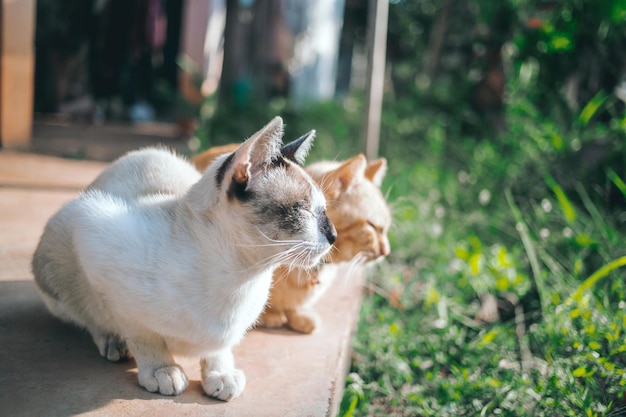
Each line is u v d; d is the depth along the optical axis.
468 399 0.90
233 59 3.27
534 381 0.91
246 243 0.73
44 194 1.55
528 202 1.46
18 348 0.82
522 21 1.79
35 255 0.84
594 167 1.47
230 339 0.75
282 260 0.76
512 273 1.18
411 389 0.94
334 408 0.81
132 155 0.88
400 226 1.46
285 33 3.65
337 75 4.33
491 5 1.98
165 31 3.05
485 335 1.02
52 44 2.91
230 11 3.23
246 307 0.75
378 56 1.49
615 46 1.57
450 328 1.06
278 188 0.74
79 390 0.75
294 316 0.98
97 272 0.73
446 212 1.58
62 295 0.82
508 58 1.96
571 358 0.89
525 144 1.61
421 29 2.94
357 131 2.66
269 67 3.56
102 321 0.80
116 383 0.77
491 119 2.15
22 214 1.35
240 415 0.74
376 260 1.02
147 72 3.12
